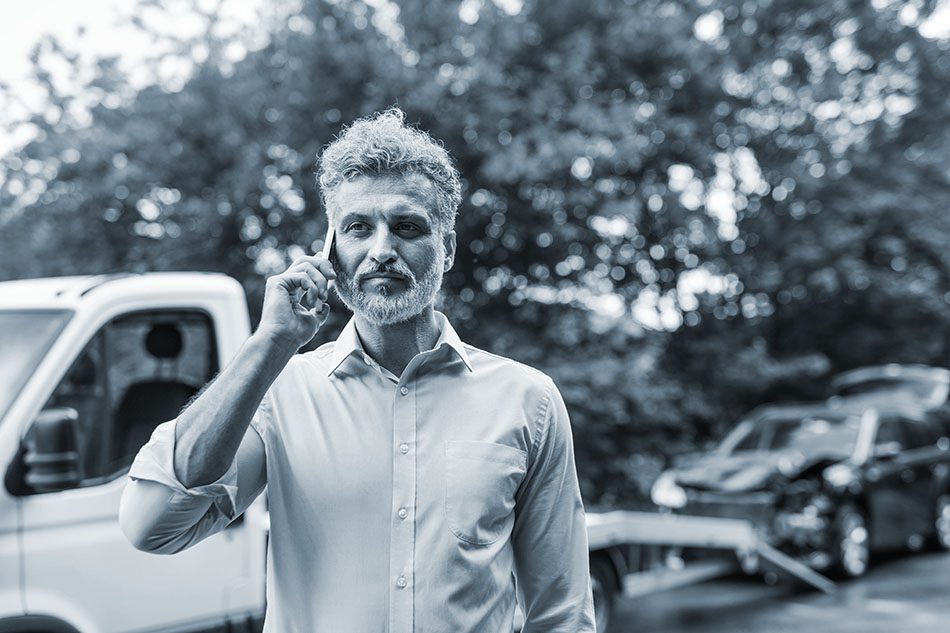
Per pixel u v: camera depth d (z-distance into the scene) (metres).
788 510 8.32
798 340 16.47
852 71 15.45
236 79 10.33
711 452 9.73
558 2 11.62
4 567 3.49
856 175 15.62
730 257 14.57
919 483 9.71
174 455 1.61
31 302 4.02
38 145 10.18
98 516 3.75
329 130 10.26
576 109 10.66
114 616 3.74
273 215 10.21
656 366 12.88
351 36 10.30
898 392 13.31
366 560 1.72
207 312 4.21
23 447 3.60
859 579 8.75
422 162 1.80
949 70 15.67
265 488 1.86
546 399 1.89
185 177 10.36
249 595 4.14
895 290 15.67
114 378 3.94
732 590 8.33
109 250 10.39
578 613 1.93
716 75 12.95
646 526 6.30
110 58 10.66
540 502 1.90
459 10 11.00
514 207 11.02
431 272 1.81
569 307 11.61
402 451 1.76
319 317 1.69
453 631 1.71
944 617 7.12
